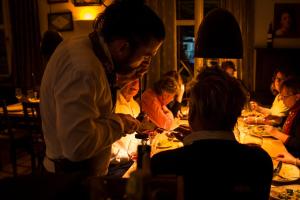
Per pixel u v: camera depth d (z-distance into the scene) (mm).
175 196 716
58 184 666
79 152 1015
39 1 5730
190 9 5605
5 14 5949
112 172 1893
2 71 6141
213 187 1026
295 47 5363
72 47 1111
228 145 1029
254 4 5301
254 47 5379
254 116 3236
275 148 2172
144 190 590
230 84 1068
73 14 5664
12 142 3518
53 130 1164
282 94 2818
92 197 710
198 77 1186
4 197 629
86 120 1011
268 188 1096
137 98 2955
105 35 1123
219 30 1684
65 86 1028
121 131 1192
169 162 1031
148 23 1096
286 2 5262
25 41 5738
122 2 1111
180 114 3260
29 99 4160
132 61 1176
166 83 2906
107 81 1151
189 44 5695
